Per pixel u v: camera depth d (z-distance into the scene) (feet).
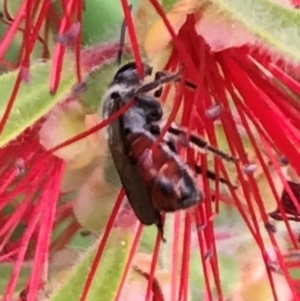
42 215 0.15
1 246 0.15
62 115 0.15
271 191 0.15
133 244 0.15
